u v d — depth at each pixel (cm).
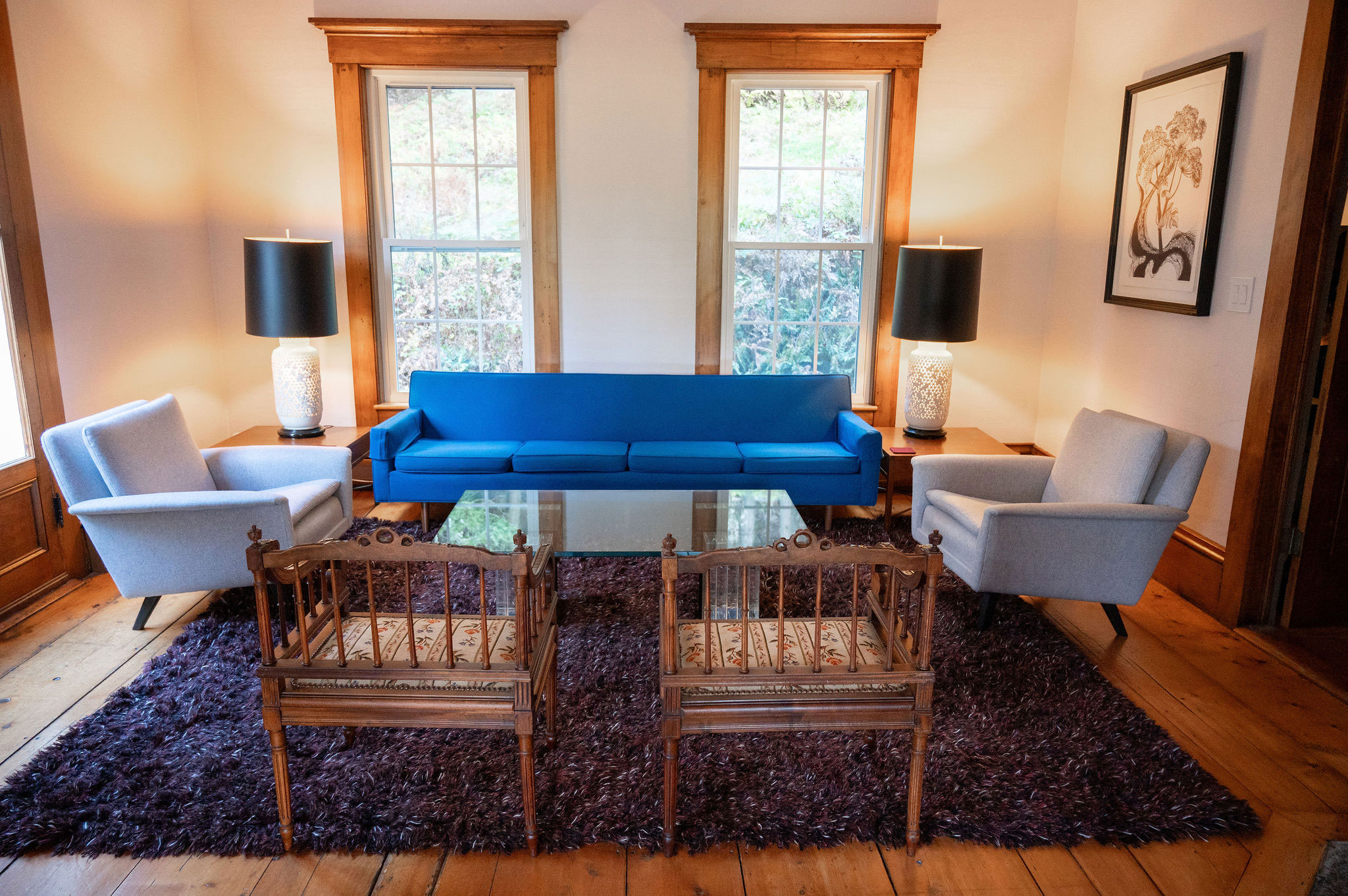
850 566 386
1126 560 311
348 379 502
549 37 456
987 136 474
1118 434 328
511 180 486
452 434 474
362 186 475
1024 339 499
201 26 459
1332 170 298
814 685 202
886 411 505
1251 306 329
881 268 489
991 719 265
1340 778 245
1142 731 261
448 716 201
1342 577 331
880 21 459
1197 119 358
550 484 432
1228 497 344
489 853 211
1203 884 204
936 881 204
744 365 510
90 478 312
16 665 301
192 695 276
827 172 486
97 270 387
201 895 197
